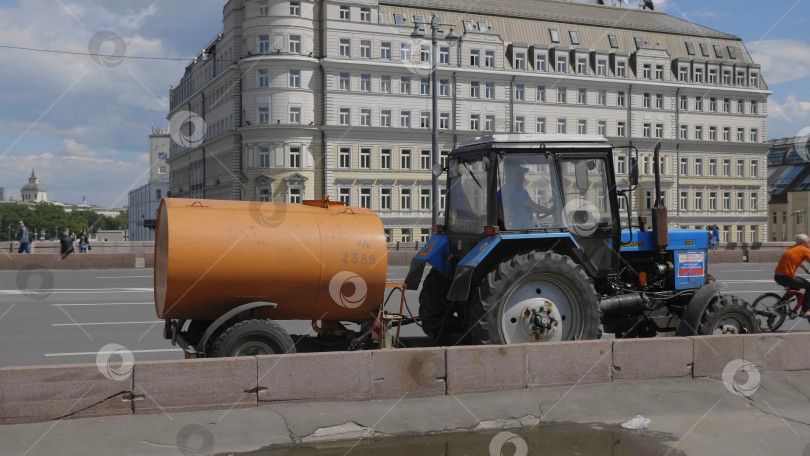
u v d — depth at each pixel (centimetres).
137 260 2705
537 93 6438
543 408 636
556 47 6531
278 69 5747
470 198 816
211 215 660
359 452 537
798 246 1223
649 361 713
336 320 739
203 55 7000
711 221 6969
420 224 6138
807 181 8612
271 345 650
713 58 7194
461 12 6378
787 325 1293
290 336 710
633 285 856
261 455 526
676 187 6806
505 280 726
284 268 664
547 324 743
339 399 616
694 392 686
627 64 6744
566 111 6500
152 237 10119
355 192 5959
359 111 5950
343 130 5869
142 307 1438
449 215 854
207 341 663
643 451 547
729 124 7075
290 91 5769
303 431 565
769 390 704
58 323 1203
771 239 9094
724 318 823
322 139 5878
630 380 705
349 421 586
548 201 787
